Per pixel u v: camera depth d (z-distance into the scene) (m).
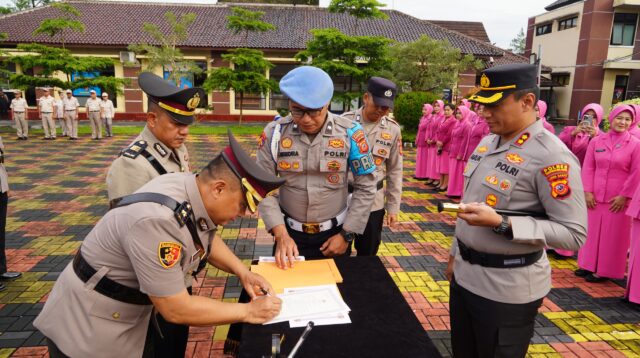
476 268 2.01
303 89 2.21
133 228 1.44
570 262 4.94
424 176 9.53
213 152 12.03
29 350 2.98
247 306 1.64
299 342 1.44
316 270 2.10
